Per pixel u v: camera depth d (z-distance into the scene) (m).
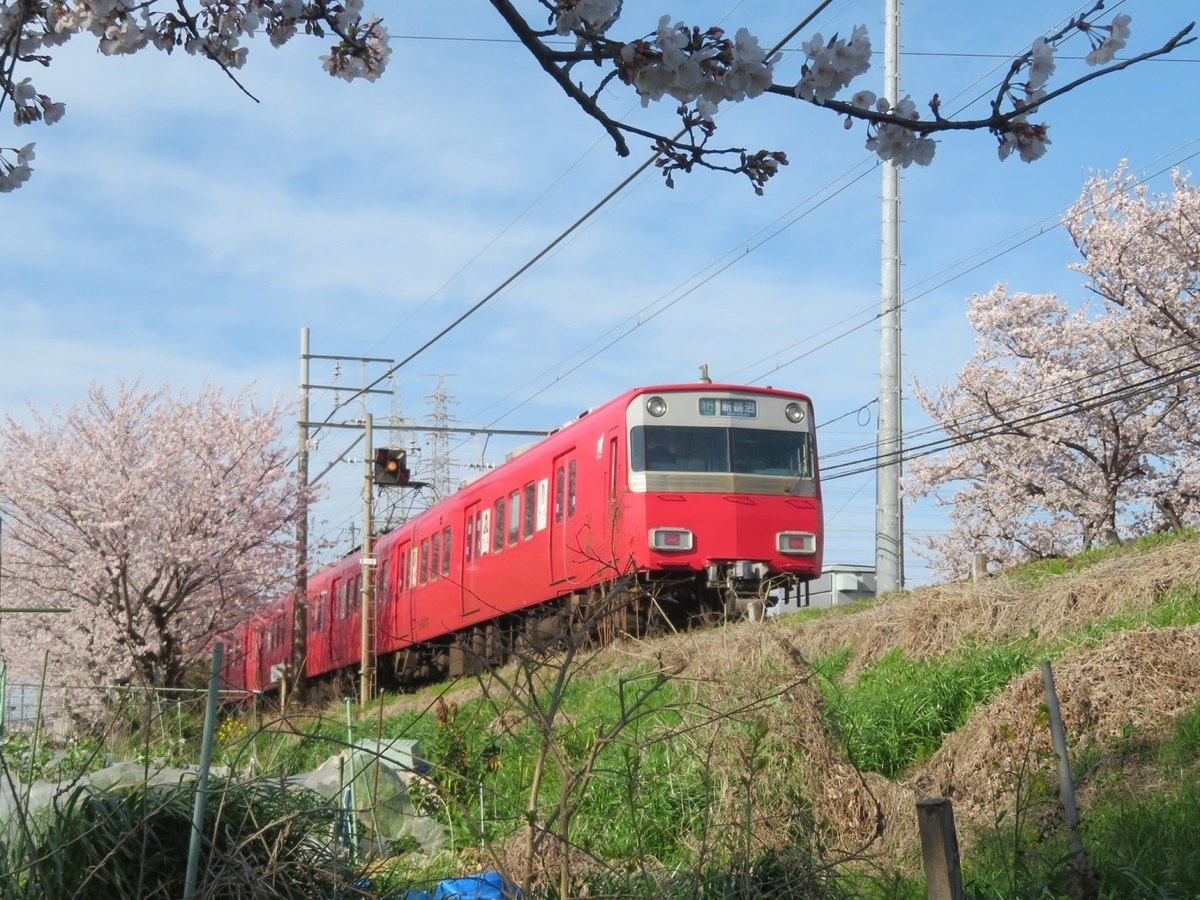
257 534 22.09
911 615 11.91
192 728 8.18
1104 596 10.80
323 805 5.34
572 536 16.84
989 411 22.14
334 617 28.42
